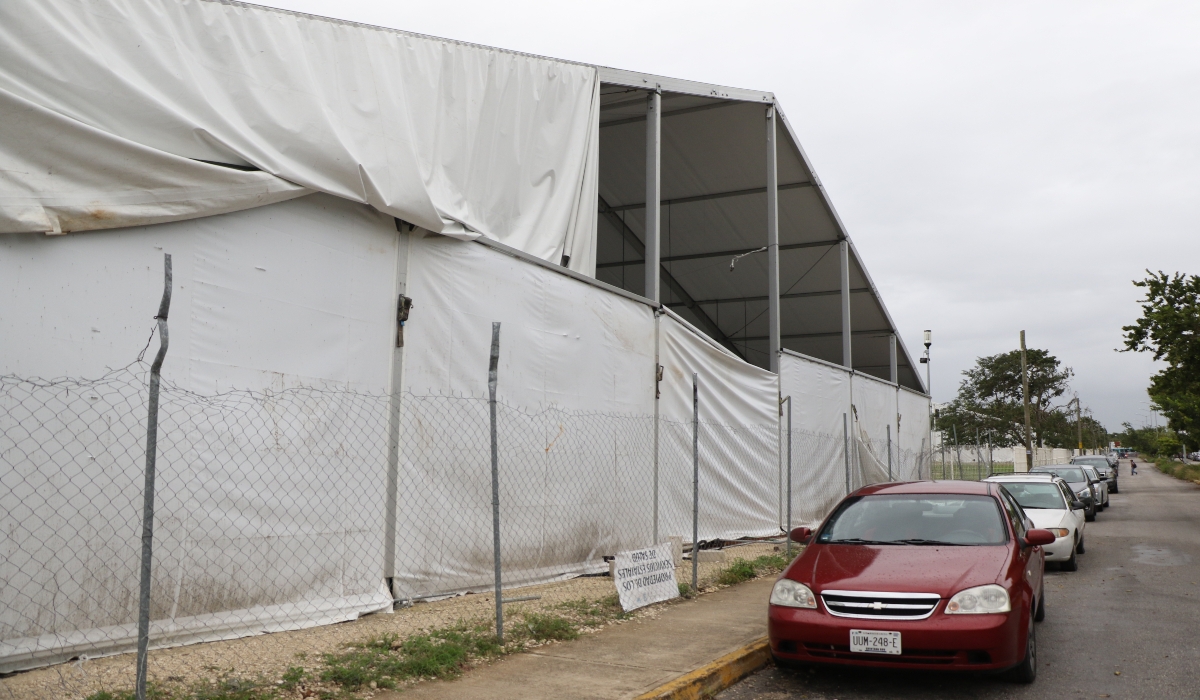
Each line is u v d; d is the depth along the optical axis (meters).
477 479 9.42
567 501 10.88
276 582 7.17
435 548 8.83
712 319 26.59
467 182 10.00
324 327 7.81
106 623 6.00
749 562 11.70
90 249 6.10
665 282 24.12
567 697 5.64
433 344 9.00
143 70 6.71
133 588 6.16
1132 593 11.05
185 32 7.11
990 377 82.69
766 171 19.31
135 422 6.25
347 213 8.14
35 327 5.75
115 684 5.30
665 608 8.91
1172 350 25.38
